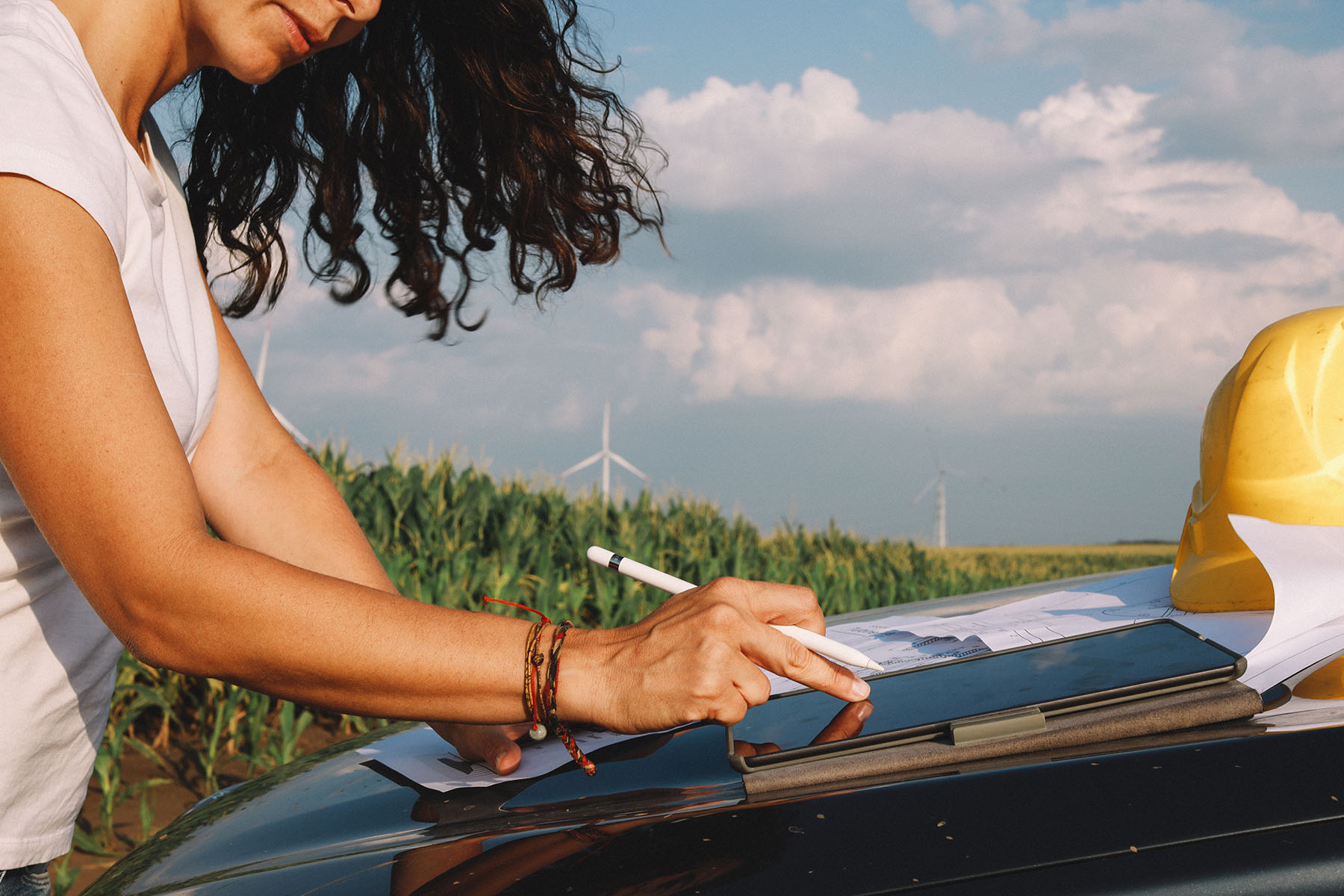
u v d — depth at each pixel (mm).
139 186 911
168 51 960
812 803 782
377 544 6664
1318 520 1046
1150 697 872
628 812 848
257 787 1260
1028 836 713
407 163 1716
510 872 768
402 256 1801
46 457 692
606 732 1105
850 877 697
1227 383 1188
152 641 734
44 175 708
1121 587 1396
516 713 794
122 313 746
